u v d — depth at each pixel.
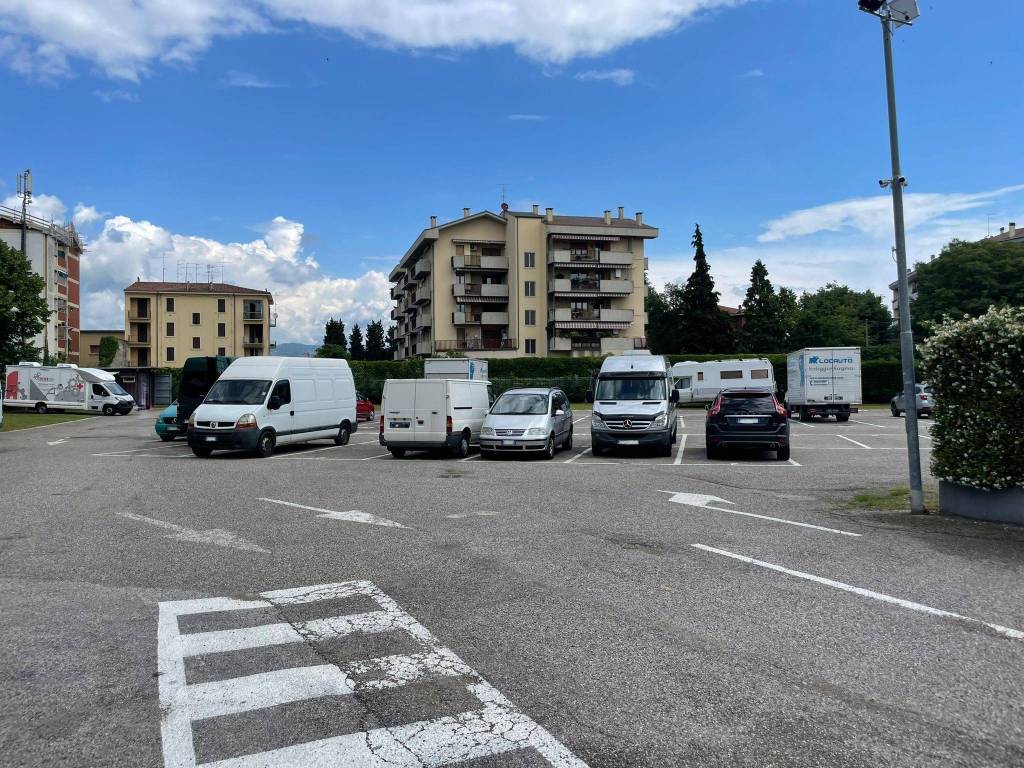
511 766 3.03
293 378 18.59
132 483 12.31
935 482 11.80
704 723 3.39
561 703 3.62
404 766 3.03
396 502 10.06
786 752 3.12
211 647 4.46
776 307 75.81
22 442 22.42
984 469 8.08
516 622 4.87
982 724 3.37
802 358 31.28
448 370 32.28
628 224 65.62
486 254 64.25
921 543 7.24
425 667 4.11
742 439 15.62
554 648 4.38
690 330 68.56
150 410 50.25
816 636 4.56
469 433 17.58
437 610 5.15
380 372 52.03
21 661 4.24
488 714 3.50
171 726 3.41
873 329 90.75
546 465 15.20
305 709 3.59
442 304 62.88
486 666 4.11
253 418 16.91
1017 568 6.24
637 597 5.43
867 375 47.53
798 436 22.48
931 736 3.26
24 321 40.22
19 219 67.00
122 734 3.34
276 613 5.13
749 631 4.66
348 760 3.09
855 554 6.79
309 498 10.48
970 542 7.27
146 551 7.08
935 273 56.22
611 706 3.57
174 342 80.06
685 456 17.05
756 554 6.81
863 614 5.00
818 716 3.46
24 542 7.52
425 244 64.50
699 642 4.46
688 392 41.75
